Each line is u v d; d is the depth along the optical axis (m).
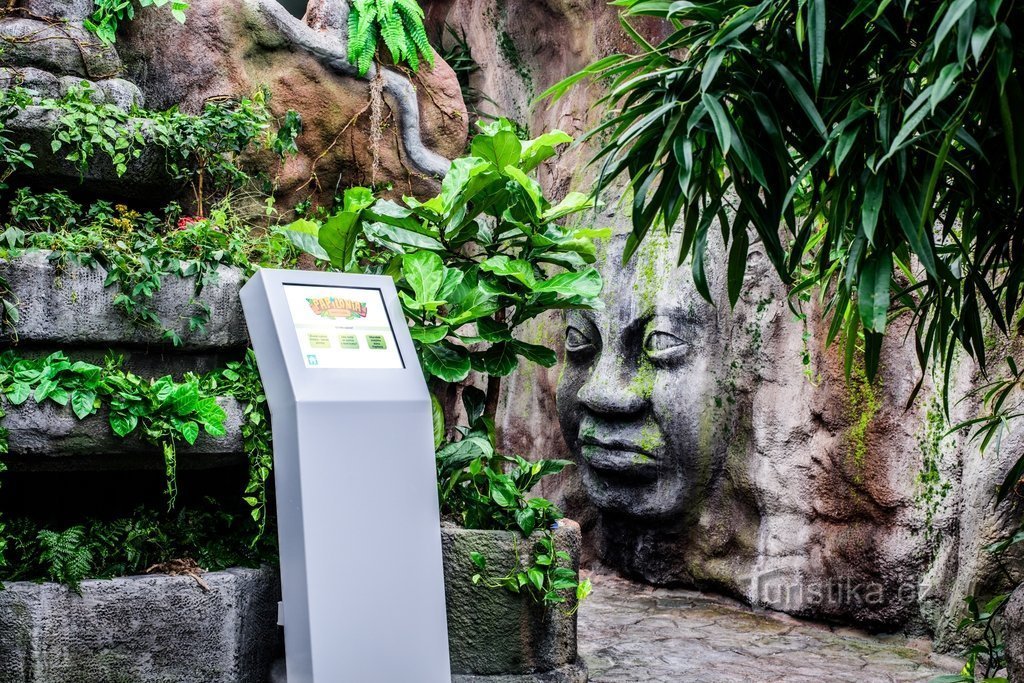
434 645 2.69
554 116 6.32
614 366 5.28
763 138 2.73
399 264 3.71
